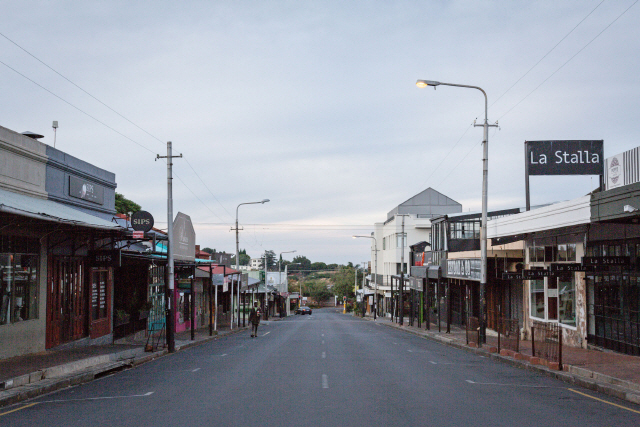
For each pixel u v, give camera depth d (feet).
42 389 41.32
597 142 78.38
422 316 171.22
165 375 50.29
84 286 73.92
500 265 93.50
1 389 39.81
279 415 30.89
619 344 61.57
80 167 72.33
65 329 67.56
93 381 47.75
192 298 94.79
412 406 33.83
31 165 60.49
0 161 54.85
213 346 86.02
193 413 31.76
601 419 30.96
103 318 79.87
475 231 127.65
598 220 57.67
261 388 41.19
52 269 64.18
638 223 56.85
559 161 78.38
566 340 74.54
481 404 34.94
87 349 66.74
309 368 54.39
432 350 78.48
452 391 40.19
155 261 83.92
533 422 29.68
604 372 46.01
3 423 30.04
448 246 126.21
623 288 60.59
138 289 93.91
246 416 30.68
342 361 61.21
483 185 78.28
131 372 53.57
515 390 41.55
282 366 56.24
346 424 28.58
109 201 82.48
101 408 34.04
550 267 65.31
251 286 190.19
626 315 59.93
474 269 88.12
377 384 43.34
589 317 69.15
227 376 48.60
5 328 54.24
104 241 76.89
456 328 134.31
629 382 40.68
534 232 80.74
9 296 55.26
